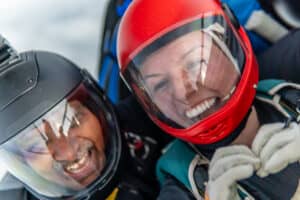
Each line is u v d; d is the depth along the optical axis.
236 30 1.43
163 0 1.36
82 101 1.46
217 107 1.35
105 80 1.85
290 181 1.33
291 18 1.71
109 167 1.49
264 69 1.56
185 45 1.33
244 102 1.37
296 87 1.41
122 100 1.72
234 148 1.38
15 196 1.54
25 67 1.44
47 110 1.40
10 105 1.40
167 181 1.43
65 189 1.48
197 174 1.39
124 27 1.39
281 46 1.56
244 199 1.35
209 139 1.38
